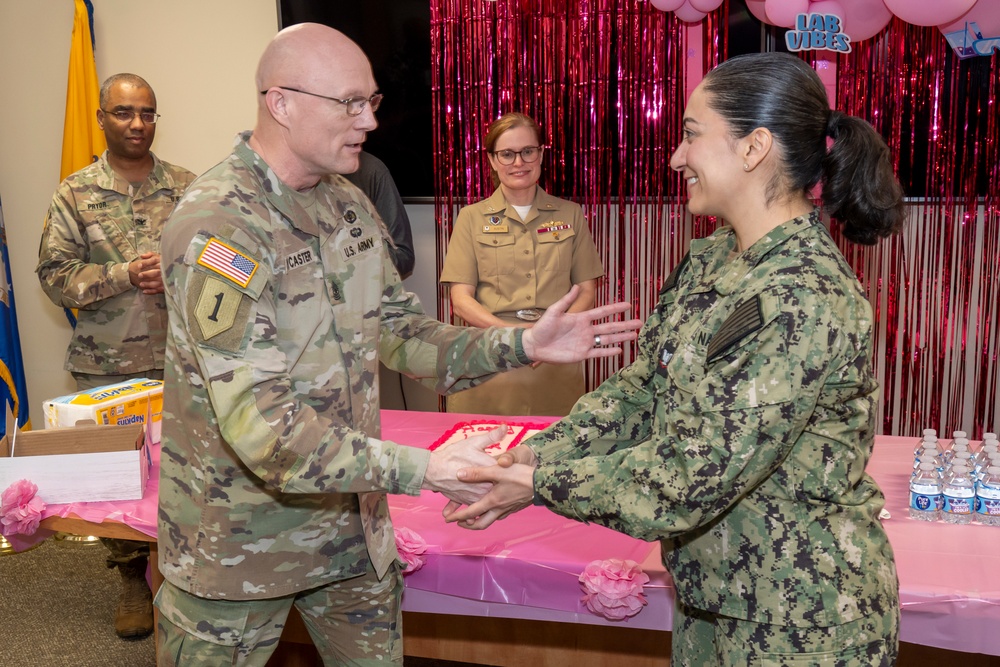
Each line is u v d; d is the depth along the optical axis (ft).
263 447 4.49
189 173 11.07
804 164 4.06
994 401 11.37
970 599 4.99
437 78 12.33
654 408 4.53
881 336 11.57
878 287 11.43
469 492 4.66
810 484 3.98
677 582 4.37
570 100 11.94
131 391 7.56
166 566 5.09
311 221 4.97
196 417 4.83
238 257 4.55
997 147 10.88
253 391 4.51
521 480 4.49
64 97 13.71
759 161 4.04
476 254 10.46
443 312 12.84
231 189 4.74
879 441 7.65
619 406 5.00
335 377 5.05
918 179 11.16
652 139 11.78
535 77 12.02
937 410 11.53
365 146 12.71
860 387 3.93
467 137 12.39
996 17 10.16
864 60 11.03
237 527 4.89
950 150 11.01
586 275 10.68
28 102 13.80
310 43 4.74
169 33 13.24
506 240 10.38
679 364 4.13
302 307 4.90
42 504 6.33
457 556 5.93
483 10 12.02
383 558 5.35
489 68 12.13
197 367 4.74
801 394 3.75
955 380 11.47
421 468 4.63
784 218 4.12
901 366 11.57
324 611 5.51
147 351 10.43
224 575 4.91
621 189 11.94
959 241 11.19
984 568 5.31
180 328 4.73
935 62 10.86
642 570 5.64
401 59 12.41
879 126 11.10
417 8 12.25
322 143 4.77
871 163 3.98
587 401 5.08
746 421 3.77
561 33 11.84
